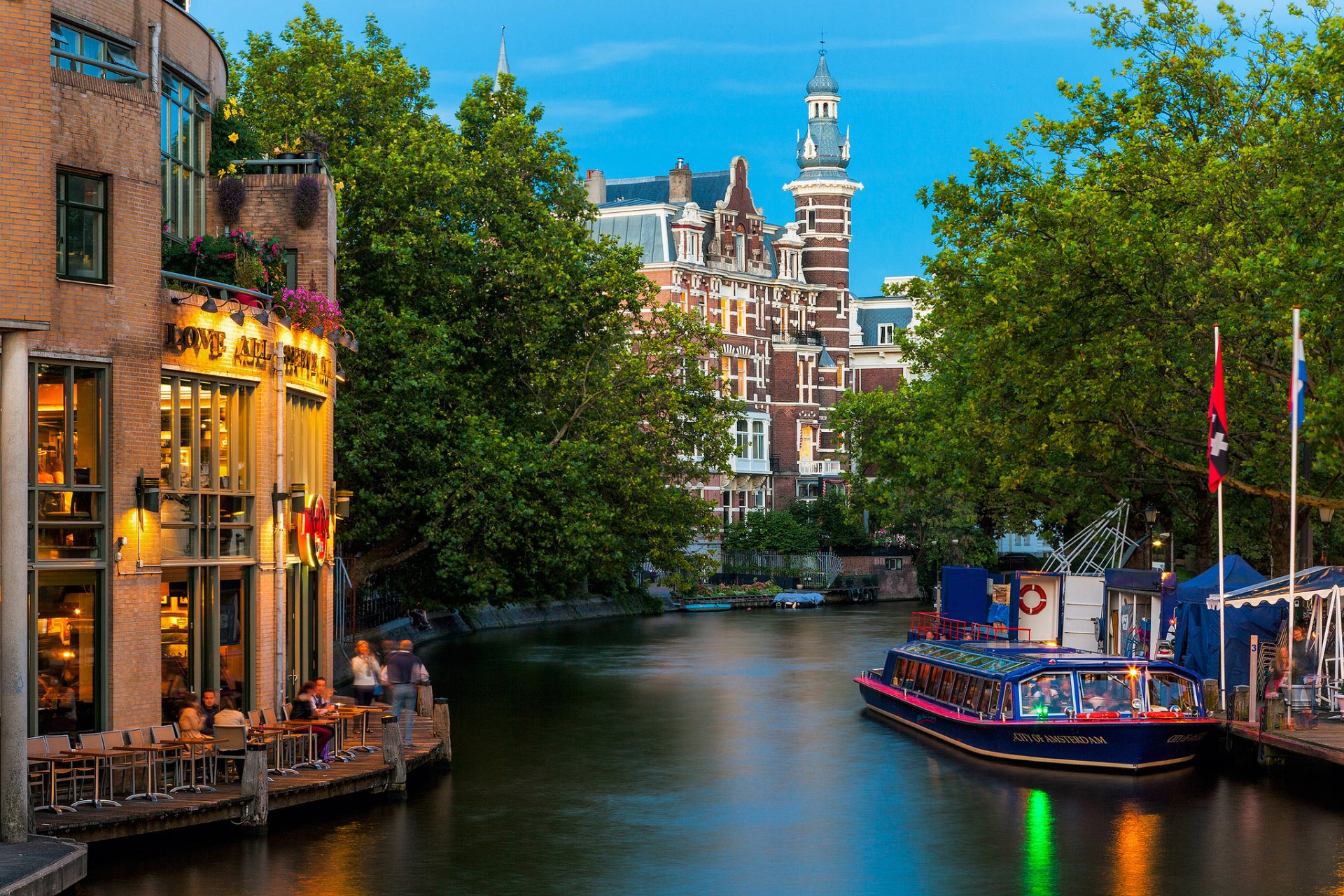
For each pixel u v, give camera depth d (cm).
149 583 2450
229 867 2241
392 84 5453
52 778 2194
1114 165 4378
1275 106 4234
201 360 2633
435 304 5228
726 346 10775
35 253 2064
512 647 6425
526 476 5181
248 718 2772
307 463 3272
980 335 4469
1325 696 3341
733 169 11075
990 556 10262
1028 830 2628
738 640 6825
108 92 2431
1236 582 3522
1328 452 3388
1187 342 3938
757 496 11200
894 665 4181
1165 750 3159
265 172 3700
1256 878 2288
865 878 2306
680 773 3231
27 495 2191
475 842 2480
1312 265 3325
